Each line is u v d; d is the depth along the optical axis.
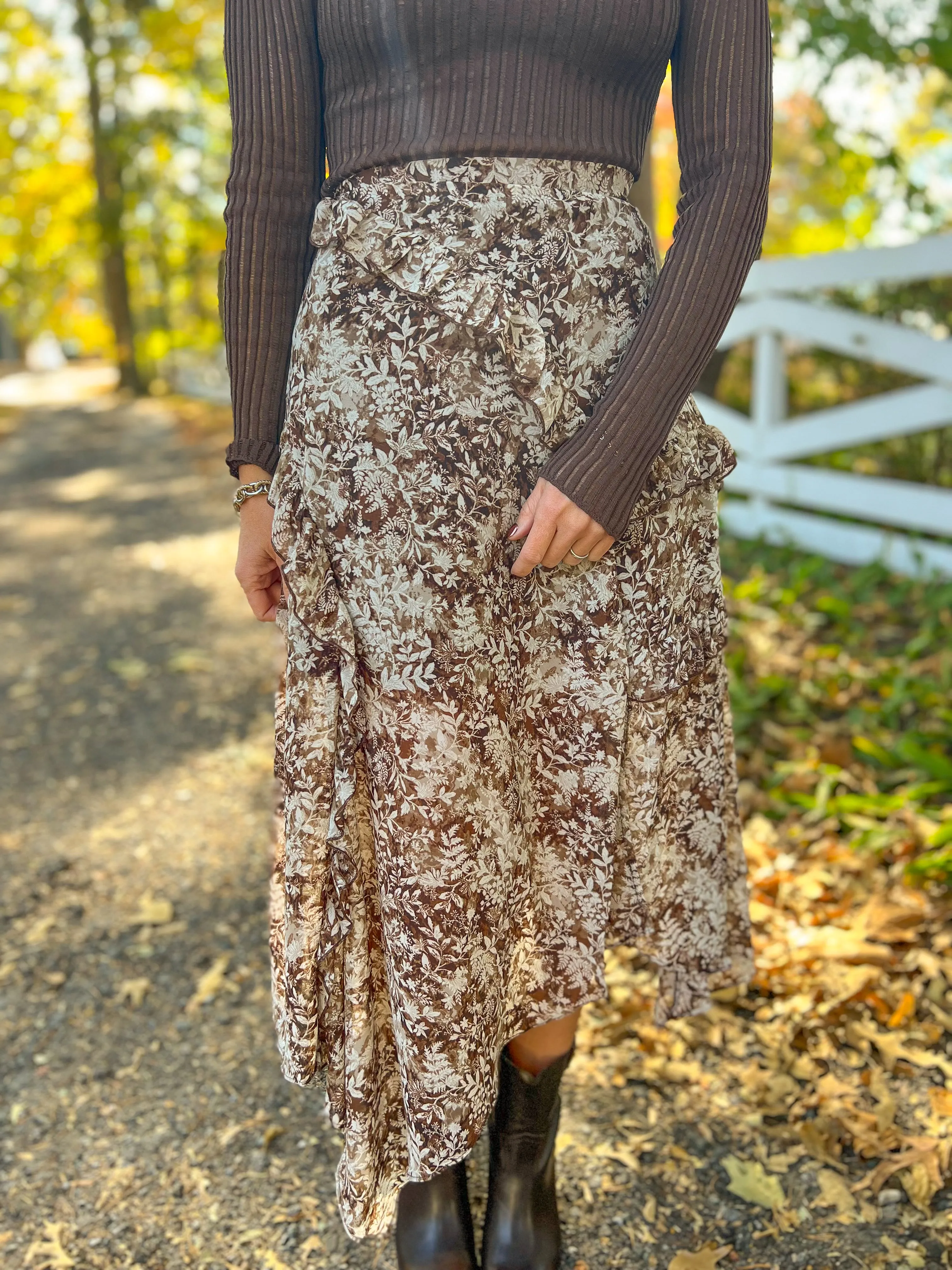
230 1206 1.59
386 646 1.16
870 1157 1.60
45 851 2.66
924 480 4.60
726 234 1.08
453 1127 1.23
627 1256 1.47
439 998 1.21
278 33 1.17
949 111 5.74
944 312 4.39
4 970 2.20
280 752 1.29
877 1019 1.89
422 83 1.11
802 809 2.55
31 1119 1.79
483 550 1.15
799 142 9.34
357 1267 1.48
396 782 1.18
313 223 1.20
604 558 1.20
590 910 1.29
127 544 6.10
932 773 2.56
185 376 20.64
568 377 1.14
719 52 1.11
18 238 22.25
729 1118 1.70
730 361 5.93
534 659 1.22
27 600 5.02
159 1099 1.82
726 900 1.48
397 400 1.12
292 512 1.19
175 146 17.19
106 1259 1.51
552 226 1.13
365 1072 1.26
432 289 1.11
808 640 3.56
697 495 1.26
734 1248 1.47
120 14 16.72
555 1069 1.42
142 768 3.12
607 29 1.10
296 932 1.25
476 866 1.20
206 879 2.51
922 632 3.49
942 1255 1.43
